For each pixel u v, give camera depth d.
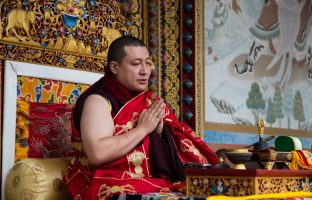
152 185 4.17
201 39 6.68
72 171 4.51
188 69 6.59
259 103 7.49
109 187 4.09
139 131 4.27
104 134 4.18
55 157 5.17
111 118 4.31
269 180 3.82
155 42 6.48
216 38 7.03
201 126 6.61
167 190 4.17
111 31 5.77
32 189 4.57
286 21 7.97
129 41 4.53
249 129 7.32
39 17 5.31
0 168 4.91
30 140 5.07
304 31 8.22
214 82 6.96
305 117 8.11
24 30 5.21
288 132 7.83
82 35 5.56
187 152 4.69
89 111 4.27
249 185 3.70
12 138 4.97
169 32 6.54
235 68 7.24
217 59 7.02
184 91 6.58
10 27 5.13
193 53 6.61
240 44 7.33
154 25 6.49
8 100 5.00
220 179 3.80
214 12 7.04
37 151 5.09
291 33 8.02
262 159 4.25
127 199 3.88
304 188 4.15
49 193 4.59
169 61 6.51
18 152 5.01
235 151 4.06
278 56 7.81
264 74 7.60
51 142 5.17
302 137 8.05
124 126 4.36
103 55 5.68
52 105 5.24
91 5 5.66
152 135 4.42
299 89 8.06
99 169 4.27
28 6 5.26
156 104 4.41
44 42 5.32
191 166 4.18
